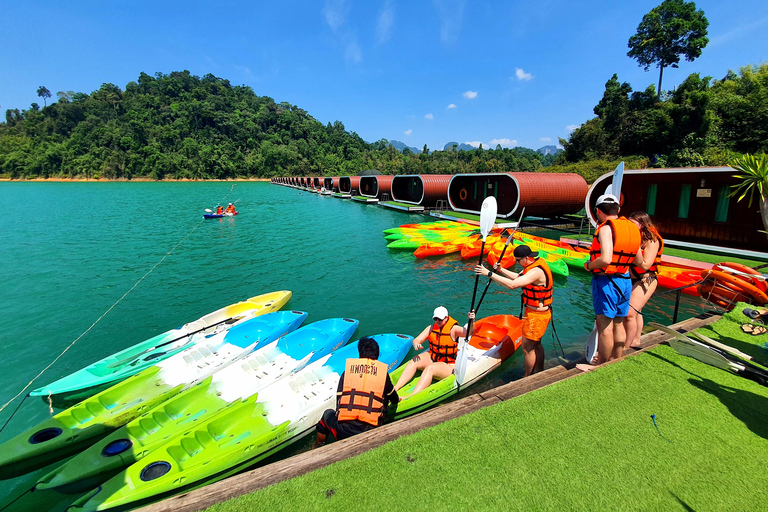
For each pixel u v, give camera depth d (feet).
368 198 110.73
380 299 29.01
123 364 18.75
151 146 302.86
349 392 11.07
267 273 36.55
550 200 53.93
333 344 20.18
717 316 18.30
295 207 101.35
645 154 110.32
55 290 32.07
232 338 21.18
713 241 36.91
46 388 16.60
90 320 26.30
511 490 7.66
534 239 42.34
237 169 328.08
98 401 15.40
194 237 55.93
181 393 15.39
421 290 30.94
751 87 93.40
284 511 7.32
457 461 8.50
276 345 19.66
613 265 12.31
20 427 15.70
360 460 8.60
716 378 11.93
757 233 33.88
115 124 343.67
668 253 34.99
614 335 13.30
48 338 23.73
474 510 7.22
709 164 81.35
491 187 63.67
